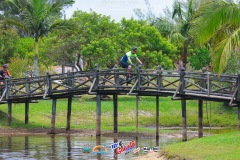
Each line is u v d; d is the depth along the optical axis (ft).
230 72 223.30
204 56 274.57
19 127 188.34
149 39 274.98
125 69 168.86
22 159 118.32
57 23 240.32
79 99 251.39
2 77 189.98
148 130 192.34
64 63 280.92
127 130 188.44
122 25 280.92
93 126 200.75
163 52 280.10
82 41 268.82
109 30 273.13
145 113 240.53
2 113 204.54
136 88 165.89
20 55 318.04
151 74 163.53
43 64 282.77
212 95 147.23
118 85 169.17
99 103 172.45
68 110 185.78
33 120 204.95
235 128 211.82
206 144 108.58
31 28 238.48
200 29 127.24
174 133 185.98
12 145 143.84
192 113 244.63
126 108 240.94
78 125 202.69
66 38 271.28
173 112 246.06
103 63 261.85
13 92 187.52
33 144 146.51
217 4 126.62
